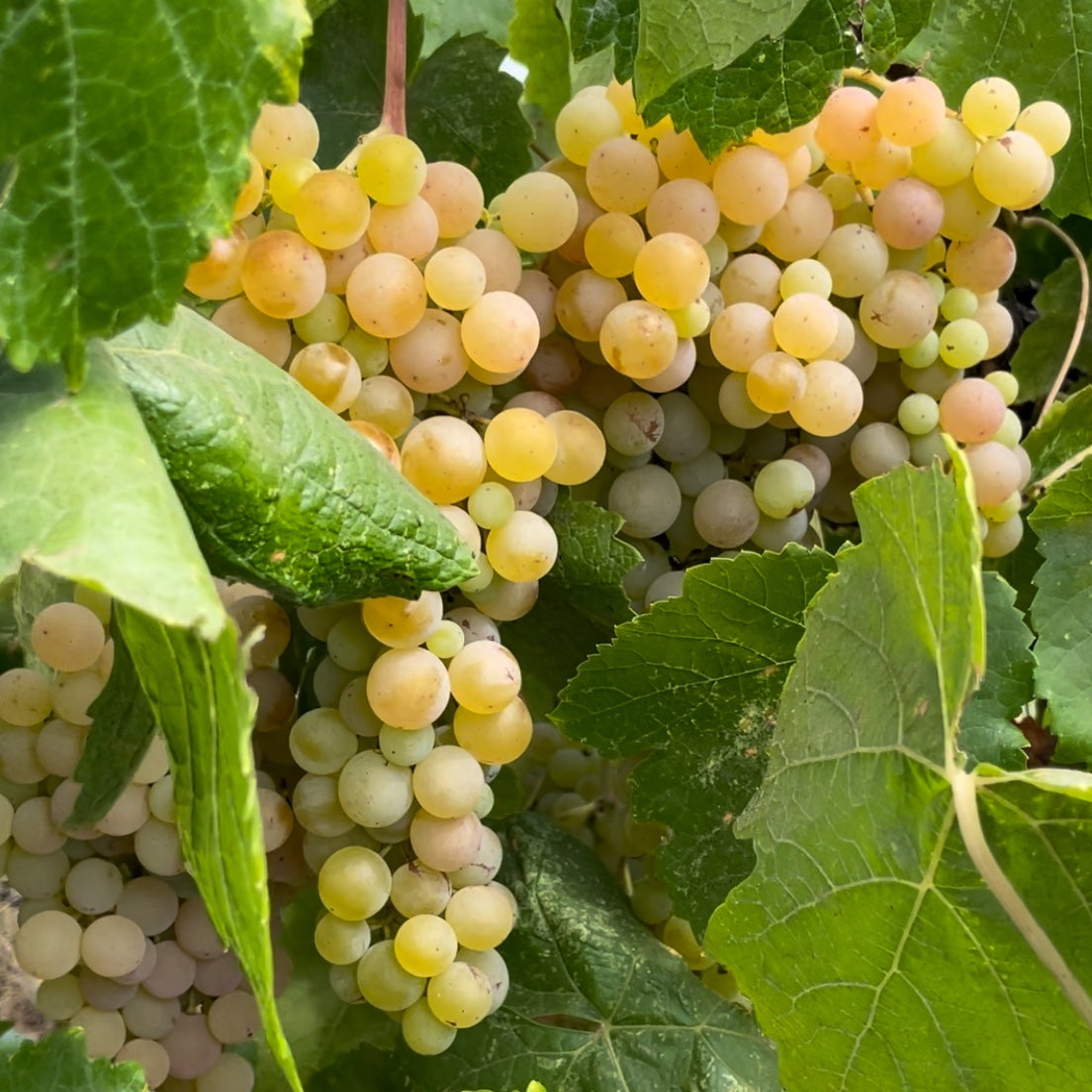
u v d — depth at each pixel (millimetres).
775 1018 631
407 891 640
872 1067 625
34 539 519
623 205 651
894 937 610
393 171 622
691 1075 688
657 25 616
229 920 544
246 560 580
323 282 623
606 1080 686
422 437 626
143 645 546
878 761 601
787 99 646
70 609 633
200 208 537
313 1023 724
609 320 646
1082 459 708
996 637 665
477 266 633
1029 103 739
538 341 651
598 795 773
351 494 589
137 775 638
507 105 750
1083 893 590
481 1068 686
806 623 621
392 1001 640
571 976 699
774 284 664
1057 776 577
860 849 607
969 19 736
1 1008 697
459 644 637
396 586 600
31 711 646
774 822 625
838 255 667
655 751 687
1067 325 784
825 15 640
